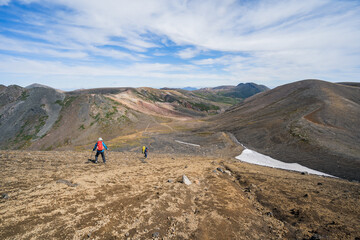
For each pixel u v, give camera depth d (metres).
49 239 4.62
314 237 6.65
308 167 28.89
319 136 41.44
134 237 5.44
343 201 10.50
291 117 60.53
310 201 10.33
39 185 7.75
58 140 94.19
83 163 13.43
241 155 39.34
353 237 6.65
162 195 8.86
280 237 6.83
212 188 11.63
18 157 13.14
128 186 9.41
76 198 7.11
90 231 5.26
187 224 6.75
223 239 6.24
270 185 13.80
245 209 9.08
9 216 5.18
